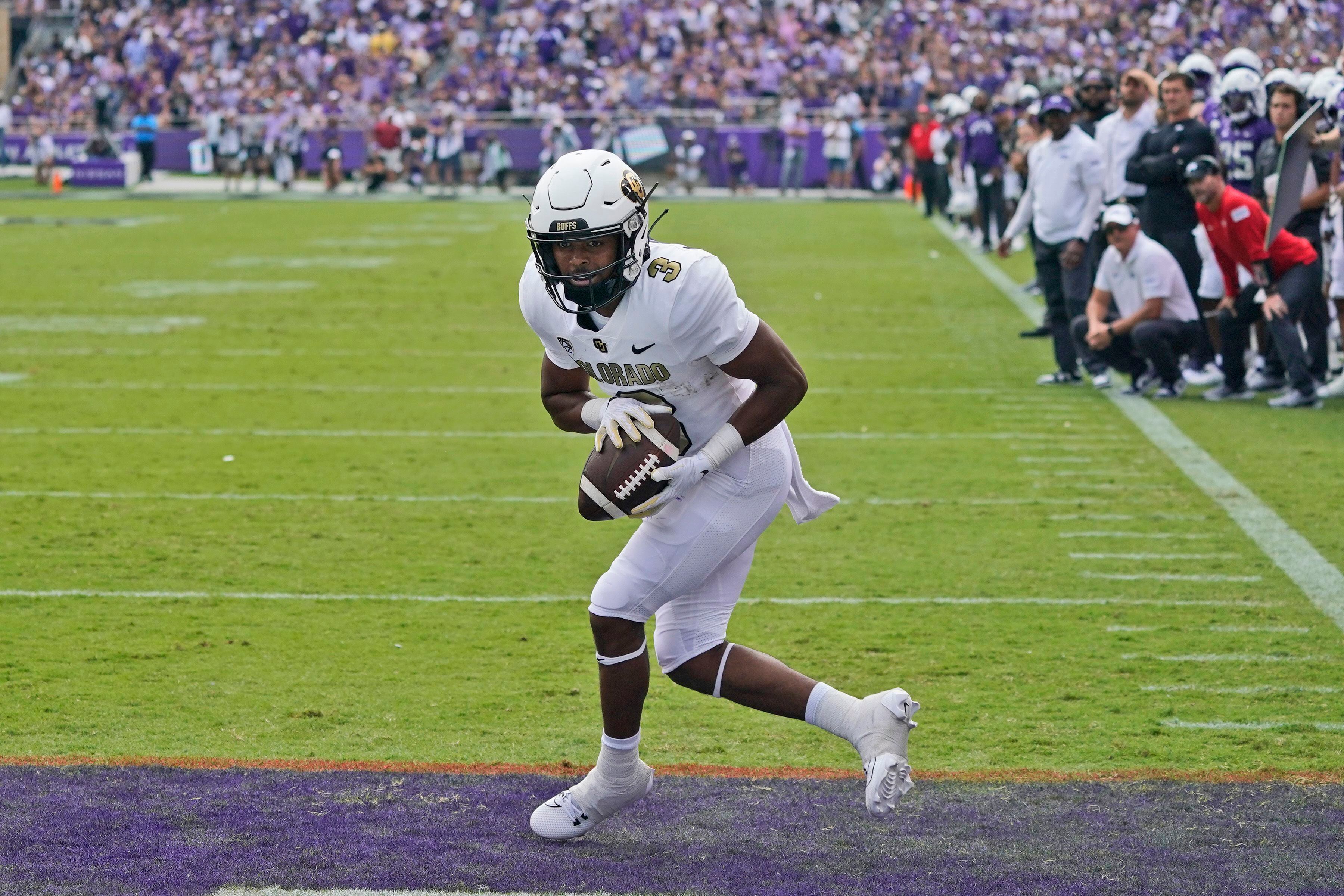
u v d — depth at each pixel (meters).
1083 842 14.33
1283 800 15.31
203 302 56.75
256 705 18.41
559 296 13.59
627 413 13.80
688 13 130.88
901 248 76.62
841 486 29.92
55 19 146.62
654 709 18.61
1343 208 36.47
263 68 133.50
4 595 22.86
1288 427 34.19
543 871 13.72
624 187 13.12
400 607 22.48
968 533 26.44
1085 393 38.97
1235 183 39.00
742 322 13.52
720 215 97.19
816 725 14.09
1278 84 34.94
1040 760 16.66
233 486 29.91
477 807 15.22
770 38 129.50
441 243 79.81
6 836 14.29
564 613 22.28
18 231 84.50
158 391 39.91
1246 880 13.45
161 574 24.03
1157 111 39.28
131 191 118.25
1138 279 36.81
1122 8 122.75
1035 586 23.39
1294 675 19.41
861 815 15.06
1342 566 24.14
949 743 17.22
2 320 51.75
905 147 114.25
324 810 15.07
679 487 13.66
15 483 29.98
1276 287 35.44
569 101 123.06
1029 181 40.88
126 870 13.59
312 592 23.19
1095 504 28.22
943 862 13.92
